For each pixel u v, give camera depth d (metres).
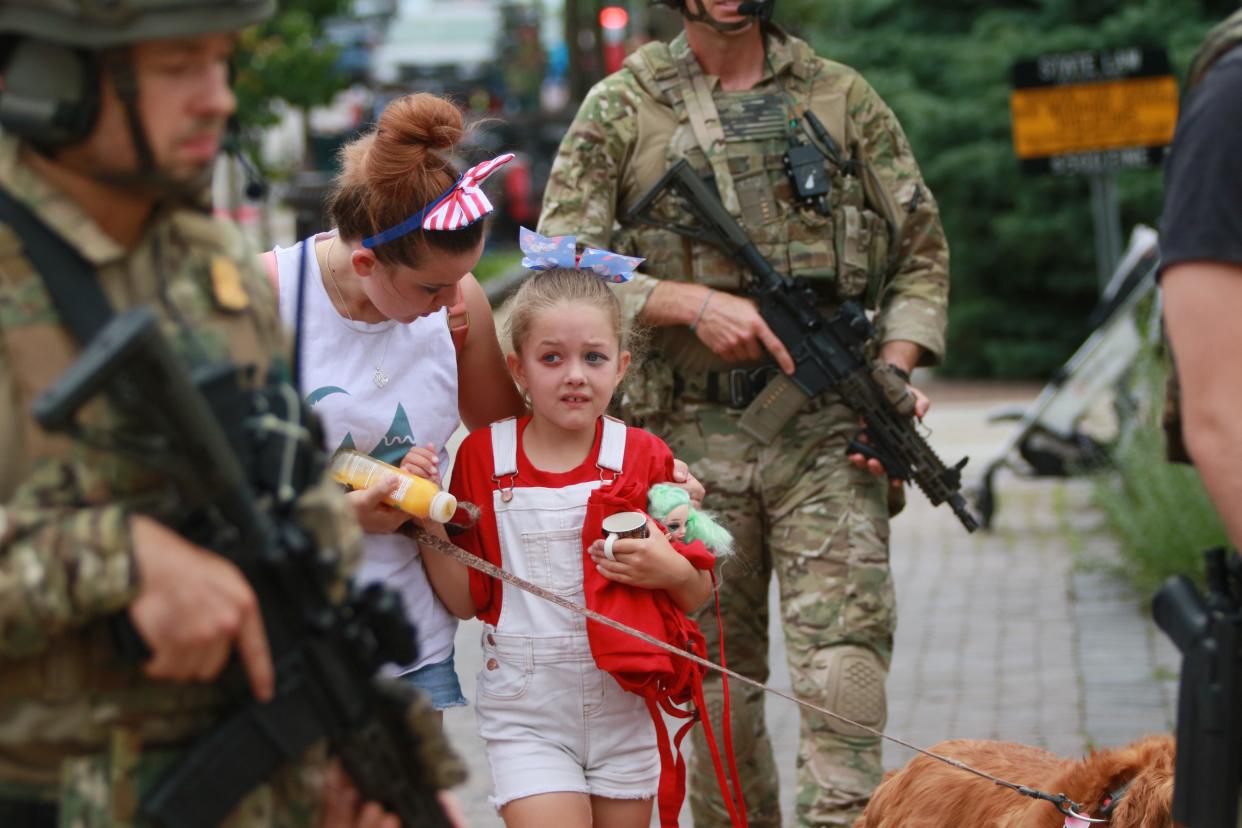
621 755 7.57
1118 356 19.20
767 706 13.27
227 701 4.49
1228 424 4.77
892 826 7.64
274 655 4.45
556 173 9.41
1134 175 29.30
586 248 8.55
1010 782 7.21
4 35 4.20
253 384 4.61
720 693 9.35
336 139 37.66
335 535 4.66
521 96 75.81
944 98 31.48
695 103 9.32
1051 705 12.72
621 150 9.35
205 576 4.12
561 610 7.47
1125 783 6.55
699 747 9.49
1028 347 31.11
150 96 4.21
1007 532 19.19
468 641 15.53
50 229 4.27
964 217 30.91
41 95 4.16
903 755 11.69
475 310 7.82
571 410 7.46
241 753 4.39
